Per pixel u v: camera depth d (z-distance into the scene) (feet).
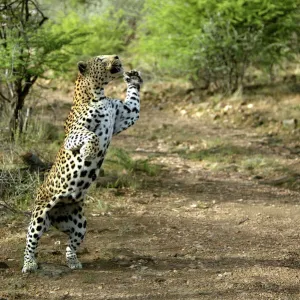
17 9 76.07
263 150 86.58
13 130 73.67
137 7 146.30
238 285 38.96
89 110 39.09
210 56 110.93
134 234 49.73
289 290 38.52
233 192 66.13
